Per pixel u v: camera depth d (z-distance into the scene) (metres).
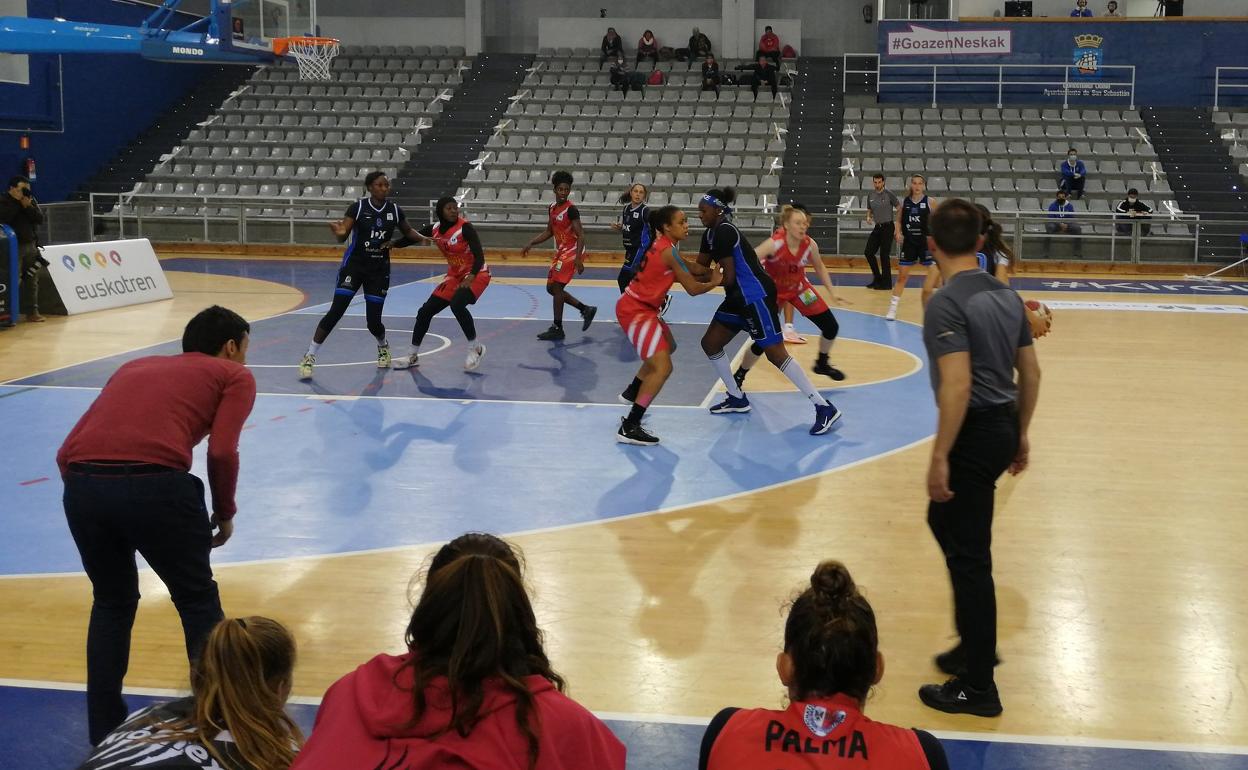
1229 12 25.47
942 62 24.70
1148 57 24.34
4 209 12.42
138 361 3.76
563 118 24.41
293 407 8.59
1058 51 24.47
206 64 27.39
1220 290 17.28
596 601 4.79
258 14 17.73
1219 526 5.84
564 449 7.41
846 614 2.19
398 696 1.92
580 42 28.02
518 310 14.54
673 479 6.71
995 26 24.50
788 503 6.24
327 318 9.71
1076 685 4.00
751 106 24.52
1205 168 22.20
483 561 1.96
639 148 23.58
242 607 4.70
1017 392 3.87
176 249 22.12
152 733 2.12
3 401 8.71
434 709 1.89
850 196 21.56
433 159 23.77
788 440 7.69
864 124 23.70
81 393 9.03
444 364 10.54
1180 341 12.04
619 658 4.21
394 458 7.13
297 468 6.87
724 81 25.64
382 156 23.72
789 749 2.15
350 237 9.93
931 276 6.72
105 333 12.16
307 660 4.19
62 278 13.54
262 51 17.50
